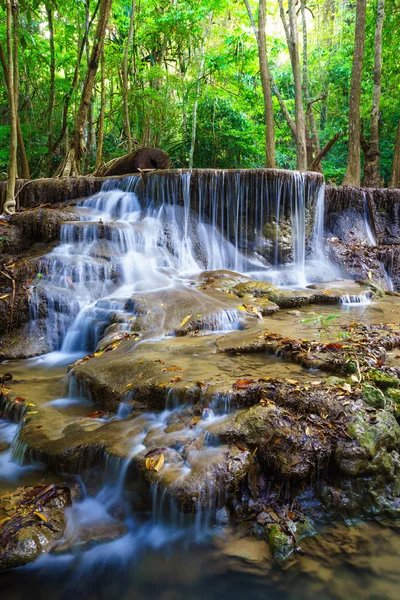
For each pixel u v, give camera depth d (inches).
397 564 105.9
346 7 880.9
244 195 351.9
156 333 212.7
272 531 112.0
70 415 164.1
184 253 334.6
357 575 102.7
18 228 309.9
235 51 610.9
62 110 631.8
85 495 129.5
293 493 122.4
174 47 663.1
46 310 245.0
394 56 657.0
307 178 360.2
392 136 704.4
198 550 110.3
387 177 702.5
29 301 241.6
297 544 111.0
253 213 354.6
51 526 115.5
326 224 418.6
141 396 156.9
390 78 680.4
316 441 125.0
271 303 262.4
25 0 434.3
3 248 296.4
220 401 141.2
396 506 122.6
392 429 132.6
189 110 639.1
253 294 276.5
